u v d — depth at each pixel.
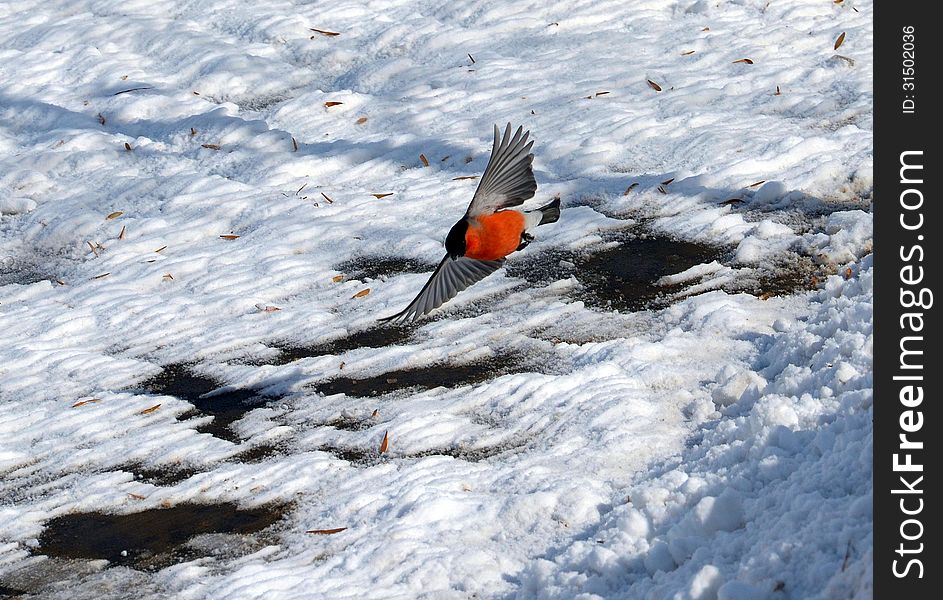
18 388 12.20
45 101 20.38
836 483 6.85
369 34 21.45
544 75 18.91
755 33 19.41
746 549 6.56
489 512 8.38
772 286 12.06
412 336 12.23
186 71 20.92
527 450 9.41
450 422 10.09
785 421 8.23
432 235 14.70
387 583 7.70
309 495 9.24
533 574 7.25
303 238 15.03
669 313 11.70
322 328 12.73
